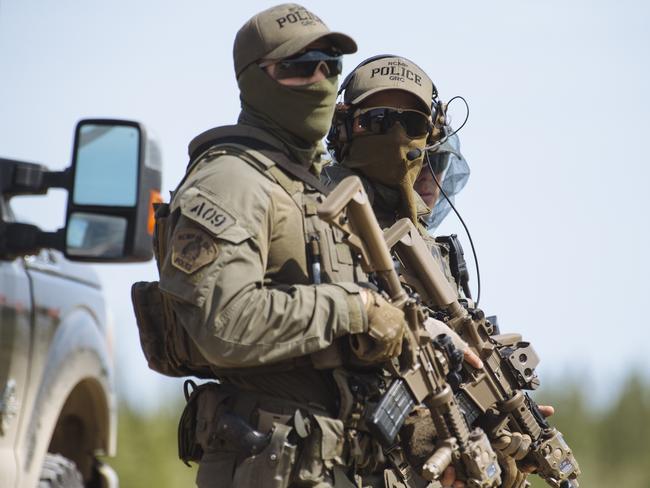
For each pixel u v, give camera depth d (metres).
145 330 14.41
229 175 13.11
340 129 16.84
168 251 12.88
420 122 16.73
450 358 14.55
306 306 12.76
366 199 13.51
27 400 14.41
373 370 13.98
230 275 12.60
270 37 13.97
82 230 11.68
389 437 13.45
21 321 14.21
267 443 13.16
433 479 13.84
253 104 14.19
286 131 14.14
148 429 46.75
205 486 13.59
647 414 56.12
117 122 11.70
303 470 13.21
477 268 18.53
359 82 16.80
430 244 17.28
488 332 16.34
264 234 13.15
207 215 12.78
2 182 11.75
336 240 13.82
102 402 17.47
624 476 56.22
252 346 12.54
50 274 15.57
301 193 13.74
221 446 13.55
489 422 16.27
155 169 11.87
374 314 13.12
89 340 16.69
